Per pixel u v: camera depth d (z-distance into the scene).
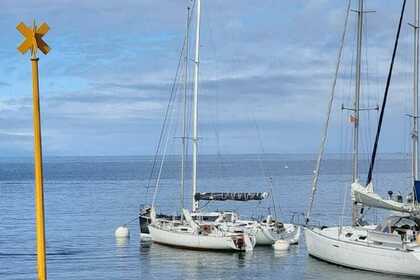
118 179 158.12
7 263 38.59
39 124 10.62
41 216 10.73
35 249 44.69
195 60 47.47
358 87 36.28
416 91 34.91
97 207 83.25
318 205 80.81
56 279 32.94
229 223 42.12
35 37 10.48
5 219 68.19
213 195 43.03
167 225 42.94
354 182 34.31
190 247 40.59
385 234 31.52
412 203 31.98
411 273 30.39
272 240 41.38
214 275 33.44
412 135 34.97
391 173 159.50
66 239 49.88
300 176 164.38
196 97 46.59
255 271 34.12
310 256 36.19
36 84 10.56
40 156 10.65
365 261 31.92
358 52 36.44
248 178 154.38
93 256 40.53
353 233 33.56
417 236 30.69
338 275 31.83
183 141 46.00
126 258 39.31
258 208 78.12
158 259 38.12
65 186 132.12
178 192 108.12
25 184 138.88
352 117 36.19
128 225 61.00
